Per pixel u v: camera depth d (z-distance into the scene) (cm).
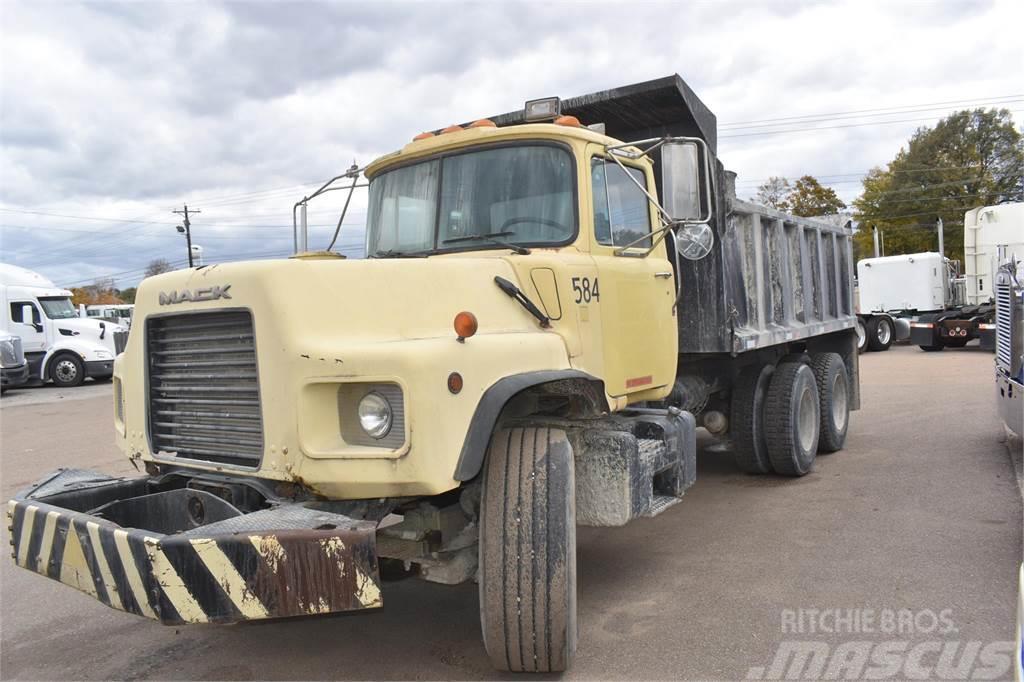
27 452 1088
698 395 688
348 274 341
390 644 411
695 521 616
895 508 621
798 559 511
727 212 634
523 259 414
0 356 2034
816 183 4644
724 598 450
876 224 5231
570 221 439
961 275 3062
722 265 634
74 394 2042
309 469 313
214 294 342
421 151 477
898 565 489
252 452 338
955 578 463
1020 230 2106
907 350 2489
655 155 592
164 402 381
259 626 446
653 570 505
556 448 353
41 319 2286
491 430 328
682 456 479
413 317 352
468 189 458
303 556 289
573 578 351
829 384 840
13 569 574
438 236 463
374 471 306
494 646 350
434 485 304
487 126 480
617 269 458
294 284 325
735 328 653
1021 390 674
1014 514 589
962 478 710
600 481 411
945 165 5375
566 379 386
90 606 493
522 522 342
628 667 370
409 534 371
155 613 294
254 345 328
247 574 287
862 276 2653
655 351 501
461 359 323
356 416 319
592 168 453
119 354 459
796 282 815
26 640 441
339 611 290
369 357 307
